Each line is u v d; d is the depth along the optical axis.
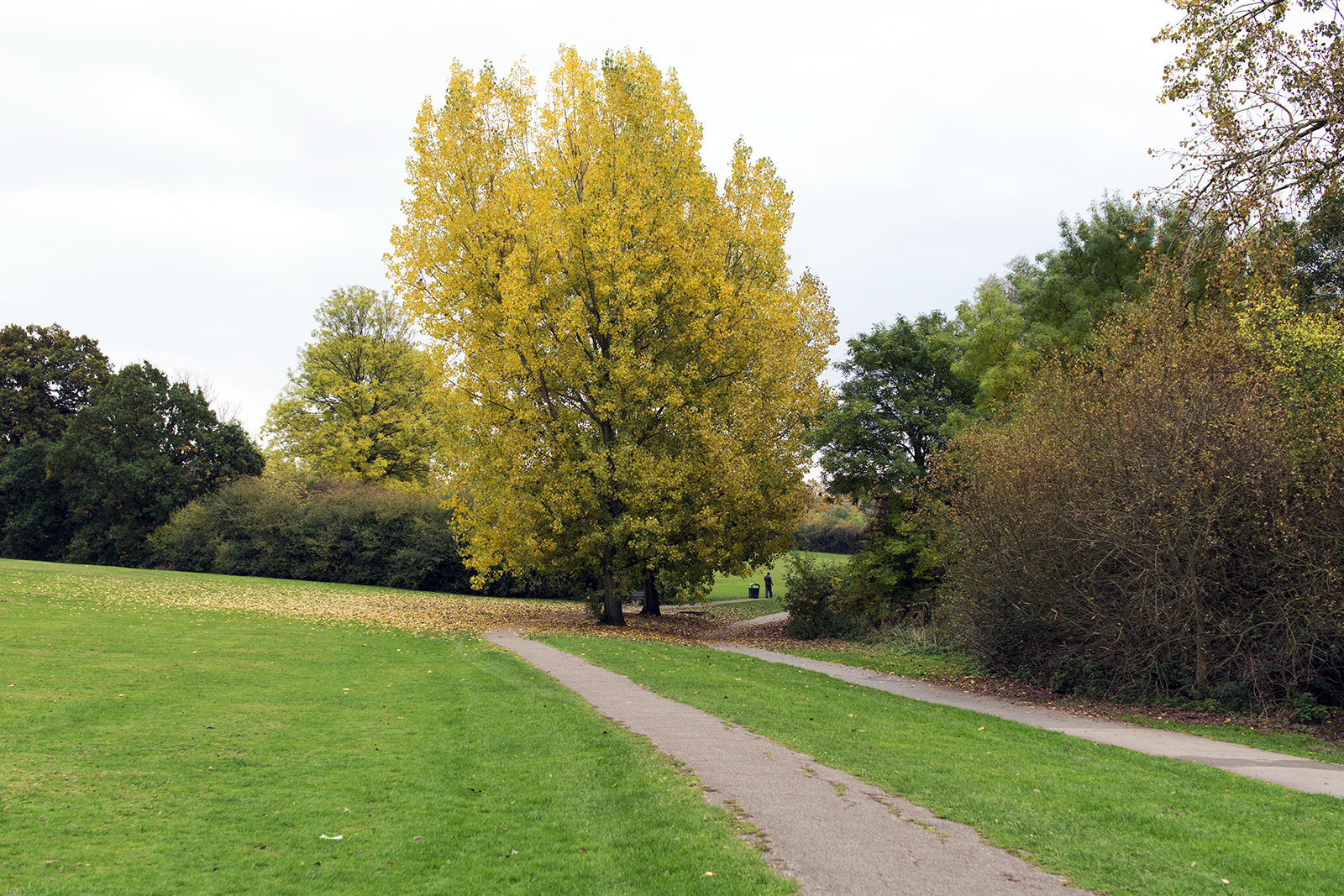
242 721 9.76
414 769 8.08
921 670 17.52
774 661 18.70
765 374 24.55
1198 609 12.38
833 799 7.03
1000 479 15.22
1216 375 13.00
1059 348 21.58
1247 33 12.56
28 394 48.97
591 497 21.72
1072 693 14.39
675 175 23.91
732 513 23.77
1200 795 7.32
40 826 5.99
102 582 27.66
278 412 47.12
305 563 41.06
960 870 5.36
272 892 5.07
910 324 27.59
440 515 41.44
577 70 24.33
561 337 22.45
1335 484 11.38
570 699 11.94
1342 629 11.13
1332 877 5.23
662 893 5.04
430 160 23.89
